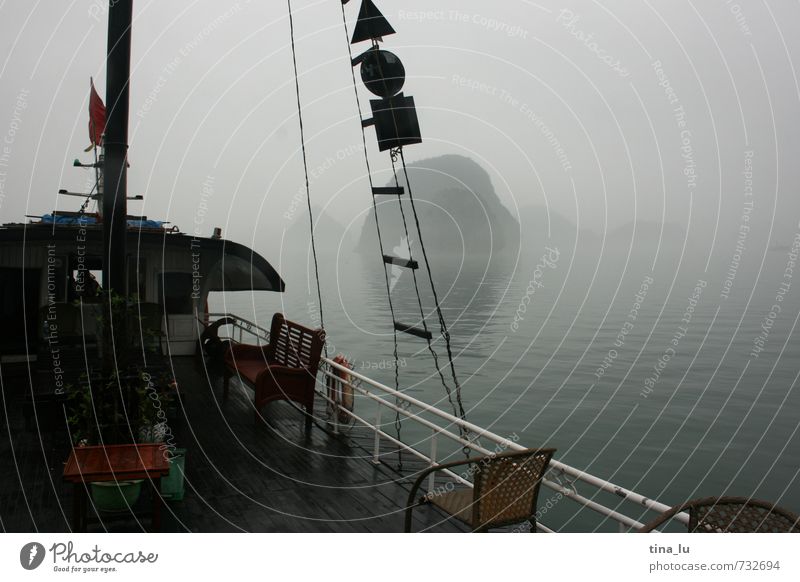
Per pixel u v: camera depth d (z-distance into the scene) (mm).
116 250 4223
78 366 6996
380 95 5426
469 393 24781
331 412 6926
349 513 4457
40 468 5164
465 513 3404
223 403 7488
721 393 25531
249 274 9805
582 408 22781
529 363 31188
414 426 19484
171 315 9703
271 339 7641
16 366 8352
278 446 5977
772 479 15844
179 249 9250
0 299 8320
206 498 4676
